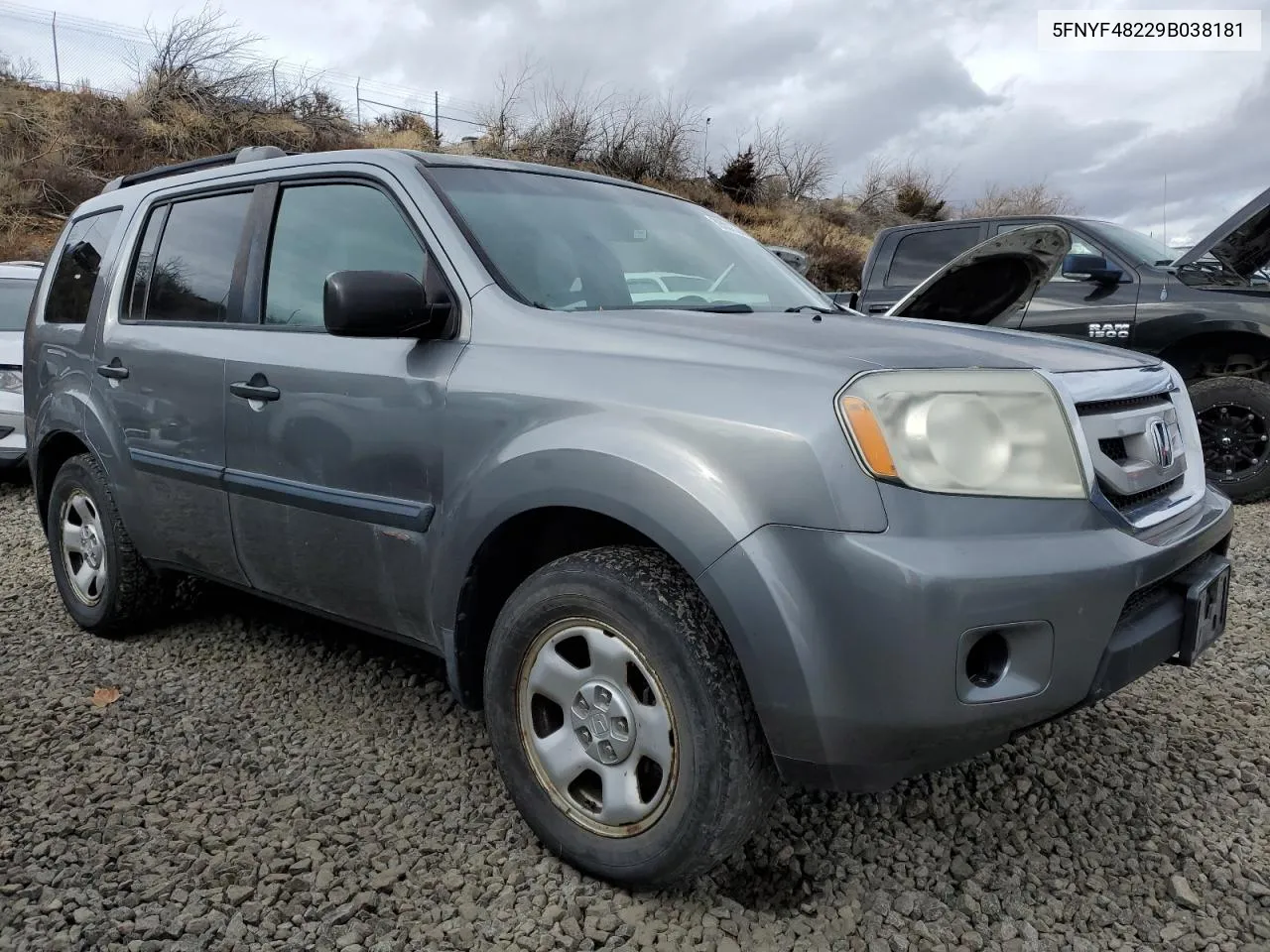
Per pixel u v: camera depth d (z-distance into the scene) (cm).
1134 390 236
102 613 379
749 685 198
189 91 2212
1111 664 204
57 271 429
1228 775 283
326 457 279
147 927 210
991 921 220
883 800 269
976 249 357
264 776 277
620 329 237
